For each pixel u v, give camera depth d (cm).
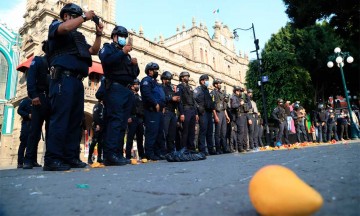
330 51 2212
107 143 393
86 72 345
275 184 72
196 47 2667
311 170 179
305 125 1297
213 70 2845
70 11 334
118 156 394
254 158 353
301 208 66
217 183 159
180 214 94
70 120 361
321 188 116
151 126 534
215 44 3081
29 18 1739
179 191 140
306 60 2294
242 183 153
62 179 216
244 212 92
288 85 1950
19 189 171
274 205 69
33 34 1641
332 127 1322
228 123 852
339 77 2356
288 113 1149
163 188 153
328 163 214
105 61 387
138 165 363
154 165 345
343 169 172
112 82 400
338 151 347
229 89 3139
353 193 102
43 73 453
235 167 249
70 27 303
